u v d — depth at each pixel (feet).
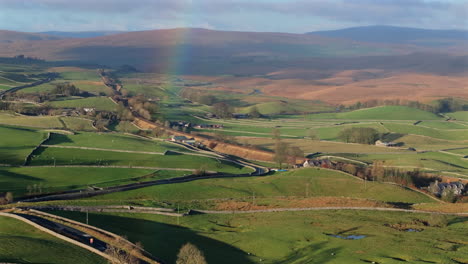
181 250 414.41
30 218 476.54
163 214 583.58
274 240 497.05
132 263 387.14
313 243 490.49
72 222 483.10
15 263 344.90
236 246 484.33
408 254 454.81
